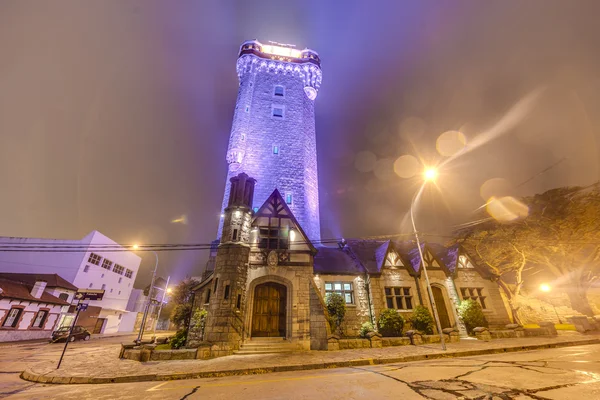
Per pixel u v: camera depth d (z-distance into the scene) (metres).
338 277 19.84
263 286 16.98
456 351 12.61
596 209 24.72
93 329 35.84
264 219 18.75
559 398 5.68
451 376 7.99
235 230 17.05
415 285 20.39
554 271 27.44
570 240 25.72
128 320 45.91
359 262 20.92
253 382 8.20
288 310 16.02
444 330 17.31
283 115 34.91
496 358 11.20
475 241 28.30
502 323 20.72
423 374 8.38
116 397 6.95
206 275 21.38
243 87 36.50
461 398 5.84
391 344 15.48
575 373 7.93
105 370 10.01
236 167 30.27
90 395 7.19
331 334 15.04
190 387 7.78
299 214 29.05
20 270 32.41
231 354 13.55
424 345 15.28
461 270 22.38
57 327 29.67
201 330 16.47
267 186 29.64
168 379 8.98
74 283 32.94
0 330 23.58
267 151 31.66
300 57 42.84
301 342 14.85
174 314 23.75
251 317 15.72
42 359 13.36
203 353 12.62
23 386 8.45
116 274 41.38
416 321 18.34
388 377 8.13
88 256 35.34
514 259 27.62
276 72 38.38
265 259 17.23
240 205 17.78
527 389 6.36
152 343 14.05
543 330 18.28
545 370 8.45
